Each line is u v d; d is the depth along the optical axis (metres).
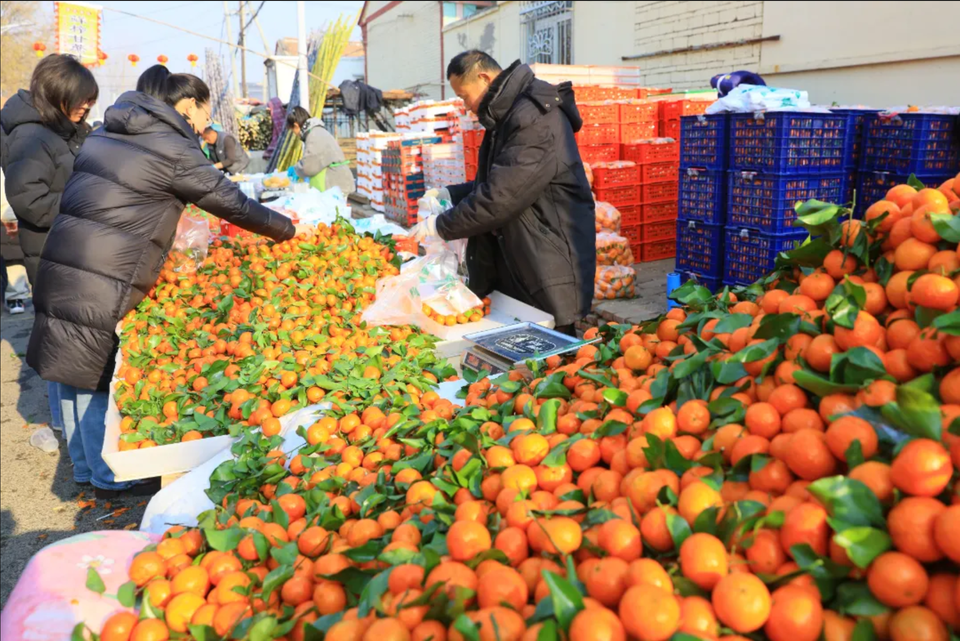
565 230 3.69
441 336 3.53
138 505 4.01
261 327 3.30
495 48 15.36
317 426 2.32
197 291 4.03
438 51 18.95
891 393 1.34
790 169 4.61
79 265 3.29
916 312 1.45
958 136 4.57
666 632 1.09
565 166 3.60
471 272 4.20
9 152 4.54
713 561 1.20
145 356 3.33
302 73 10.67
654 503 1.40
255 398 2.73
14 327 7.93
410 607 1.26
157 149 3.31
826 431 1.36
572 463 1.65
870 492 1.20
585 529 1.41
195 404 2.92
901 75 6.64
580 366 2.22
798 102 4.81
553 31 12.81
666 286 5.98
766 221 4.78
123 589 1.59
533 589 1.32
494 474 1.69
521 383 2.34
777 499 1.31
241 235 4.76
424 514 1.63
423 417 2.21
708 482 1.37
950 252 1.48
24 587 1.57
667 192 6.85
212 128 9.20
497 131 3.70
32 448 4.94
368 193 11.36
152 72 3.71
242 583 1.58
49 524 3.88
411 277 3.75
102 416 3.83
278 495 2.01
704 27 9.02
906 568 1.12
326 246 4.28
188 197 3.46
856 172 4.99
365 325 3.60
